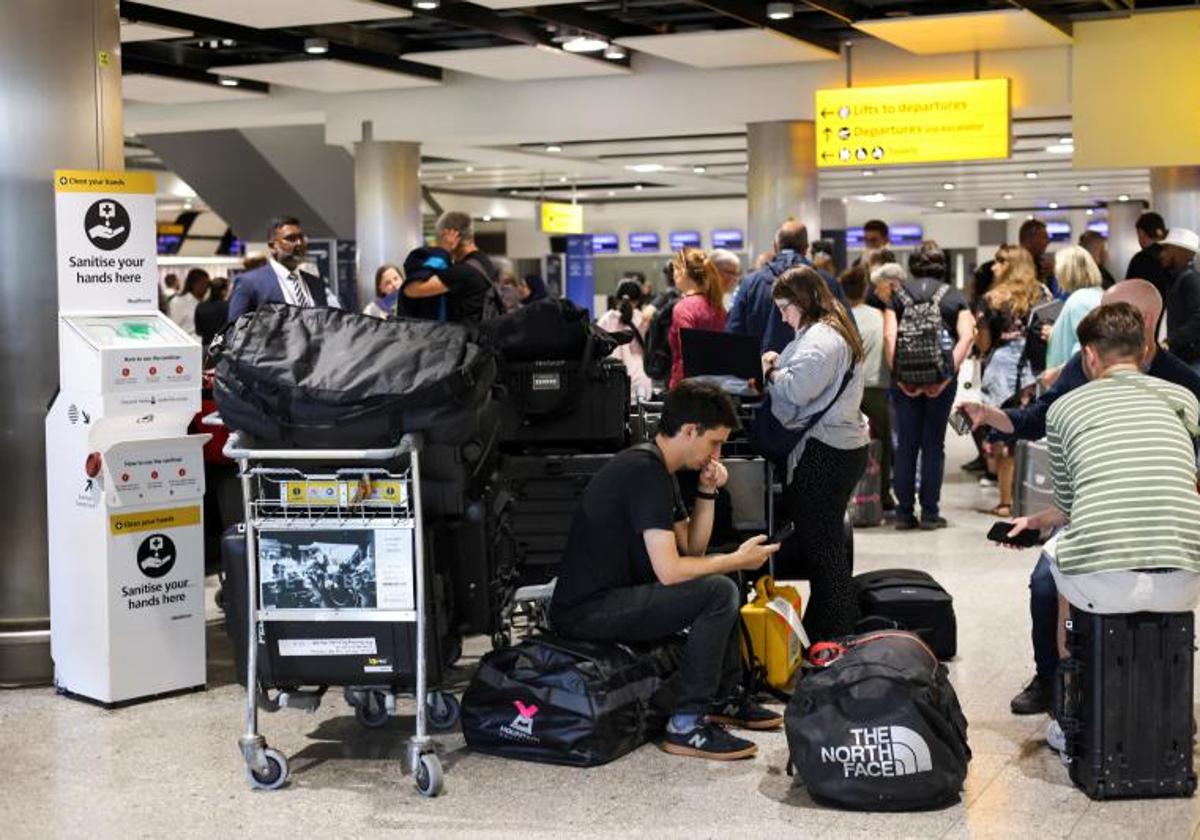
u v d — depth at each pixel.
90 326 5.82
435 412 4.57
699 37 12.20
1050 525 5.02
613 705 4.94
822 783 4.50
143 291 6.10
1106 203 30.67
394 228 15.70
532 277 17.02
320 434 4.60
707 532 5.27
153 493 5.81
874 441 9.76
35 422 6.11
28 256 6.07
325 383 4.57
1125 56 11.78
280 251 7.75
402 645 4.68
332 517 4.68
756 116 13.96
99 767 5.02
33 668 6.09
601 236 37.12
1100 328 4.76
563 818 4.46
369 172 15.67
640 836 4.31
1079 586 4.50
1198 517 4.47
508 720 4.98
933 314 9.38
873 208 33.44
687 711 5.04
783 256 7.84
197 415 6.95
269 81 14.77
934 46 12.35
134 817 4.54
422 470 4.77
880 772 4.44
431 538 4.75
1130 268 9.12
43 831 4.43
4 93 6.03
